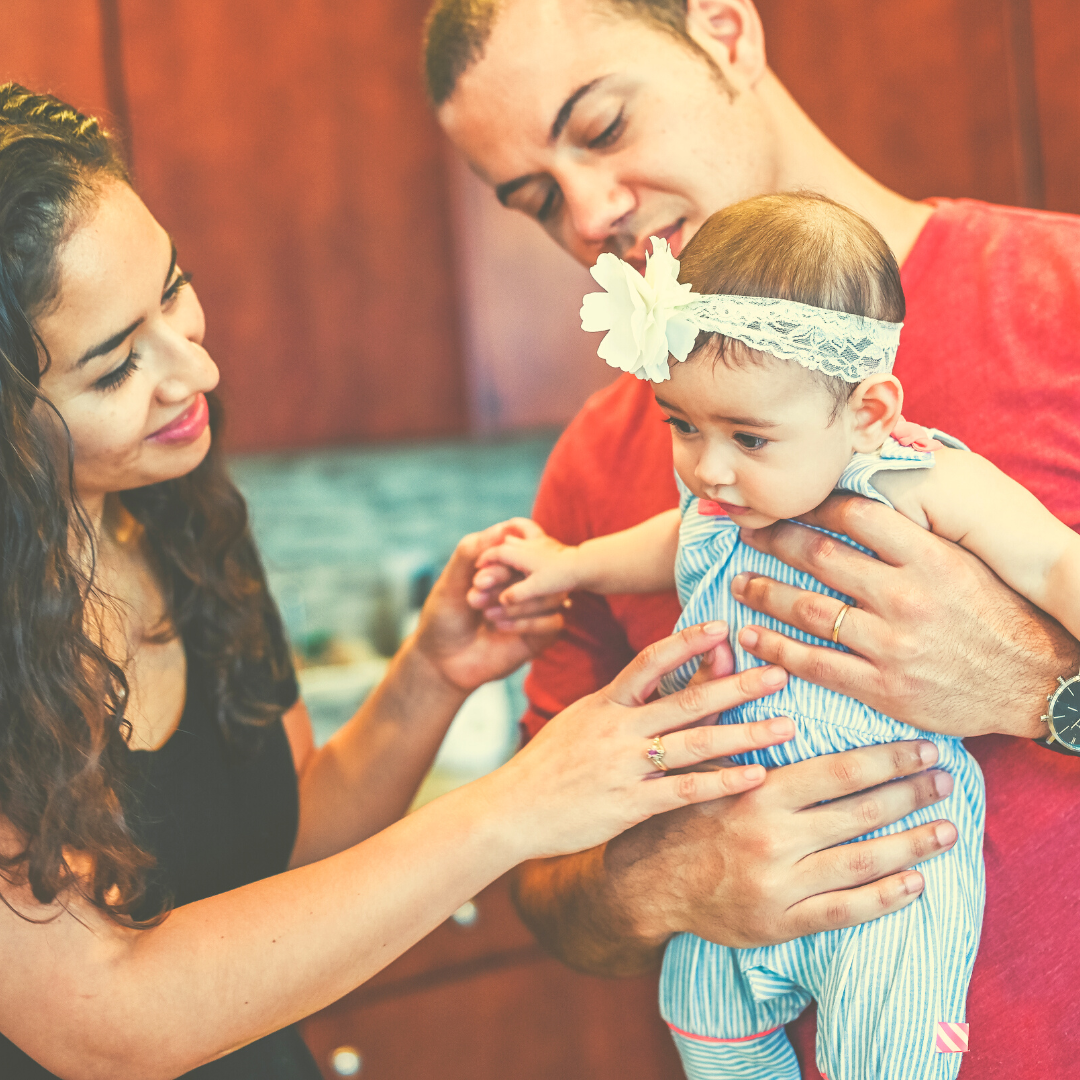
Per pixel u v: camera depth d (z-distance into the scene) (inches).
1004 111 77.3
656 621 47.8
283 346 87.5
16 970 32.9
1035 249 41.8
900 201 46.6
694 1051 41.1
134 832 39.9
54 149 34.3
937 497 36.3
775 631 38.3
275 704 48.8
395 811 52.1
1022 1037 36.9
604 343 34.6
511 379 93.7
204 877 43.3
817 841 36.6
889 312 34.8
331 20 87.4
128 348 35.9
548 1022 84.3
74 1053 33.7
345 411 89.7
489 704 97.1
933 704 36.0
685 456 36.4
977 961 37.9
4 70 77.5
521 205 48.1
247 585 49.2
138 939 34.4
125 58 81.0
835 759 36.4
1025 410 40.1
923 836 36.2
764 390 33.3
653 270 34.1
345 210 88.7
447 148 91.7
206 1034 34.1
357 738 52.4
